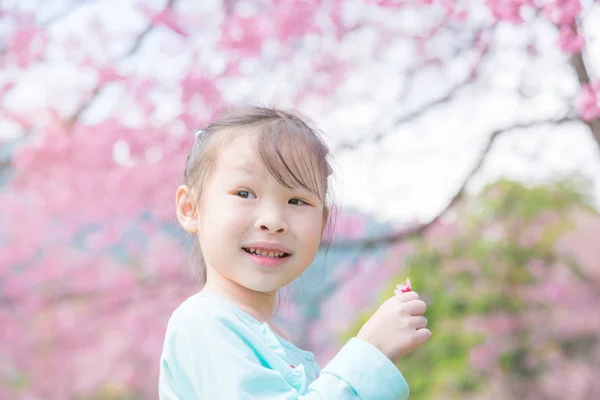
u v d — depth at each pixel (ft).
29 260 22.39
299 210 5.56
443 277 26.09
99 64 19.34
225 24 17.95
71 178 20.06
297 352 5.81
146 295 22.22
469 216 26.68
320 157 5.79
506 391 26.23
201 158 5.83
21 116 20.01
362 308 25.49
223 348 5.10
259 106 6.17
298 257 5.53
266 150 5.48
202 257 6.71
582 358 27.73
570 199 27.55
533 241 26.99
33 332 23.80
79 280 22.20
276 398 4.96
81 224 21.45
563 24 12.85
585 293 27.61
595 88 12.57
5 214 21.84
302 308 20.02
